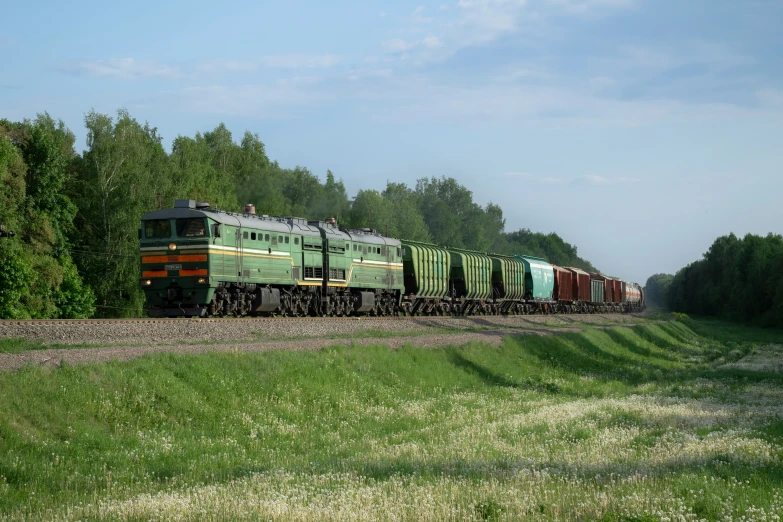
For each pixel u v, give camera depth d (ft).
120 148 208.54
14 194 180.04
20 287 171.12
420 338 129.18
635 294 429.38
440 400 97.86
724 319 449.48
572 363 150.92
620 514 39.99
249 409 76.43
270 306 129.59
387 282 167.12
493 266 228.84
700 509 41.27
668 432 70.79
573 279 294.05
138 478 54.13
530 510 41.60
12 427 57.21
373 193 336.90
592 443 65.21
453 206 471.21
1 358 68.23
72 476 52.70
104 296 206.08
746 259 456.45
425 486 47.14
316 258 141.69
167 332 96.12
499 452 62.08
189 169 231.30
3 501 46.93
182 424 69.46
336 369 95.35
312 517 40.50
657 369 160.04
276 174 338.54
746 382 129.80
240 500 44.29
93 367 68.85
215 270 114.01
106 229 206.28
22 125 204.74
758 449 60.49
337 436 74.13
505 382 120.88
